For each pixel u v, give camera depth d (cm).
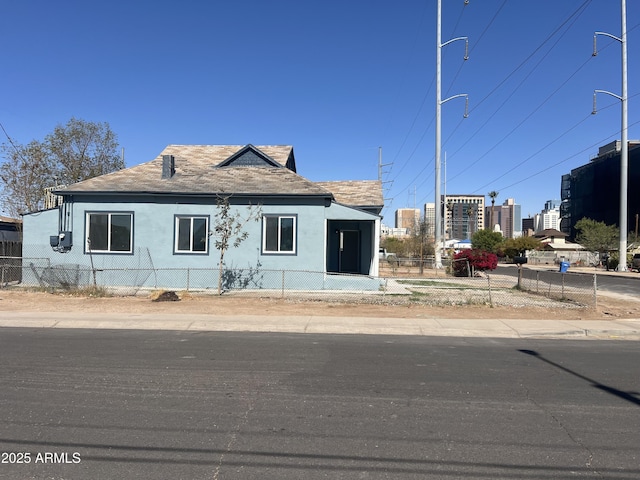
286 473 382
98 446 430
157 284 1897
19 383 629
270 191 1895
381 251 5650
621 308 1552
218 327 1124
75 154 3784
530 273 3666
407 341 995
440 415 526
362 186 2611
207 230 1905
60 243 1894
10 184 3145
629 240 5728
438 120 3719
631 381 683
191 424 488
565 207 11175
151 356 809
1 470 381
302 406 551
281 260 1897
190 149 2550
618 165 8638
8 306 1375
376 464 401
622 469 396
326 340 988
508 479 377
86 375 676
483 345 962
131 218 1911
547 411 545
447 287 2161
